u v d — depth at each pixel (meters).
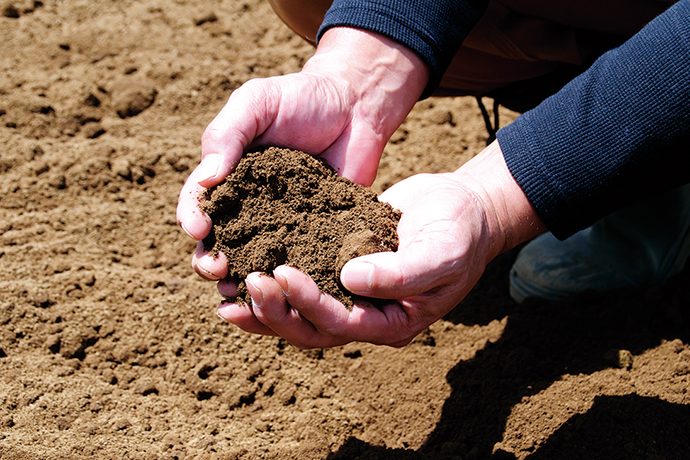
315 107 0.81
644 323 0.95
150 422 0.87
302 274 0.73
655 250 0.97
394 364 0.94
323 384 0.92
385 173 1.13
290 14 0.96
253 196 0.79
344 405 0.91
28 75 1.20
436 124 1.20
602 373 0.90
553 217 0.78
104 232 1.04
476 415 0.89
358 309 0.75
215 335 0.94
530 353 0.92
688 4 0.75
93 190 1.08
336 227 0.77
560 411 0.87
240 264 0.78
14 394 0.87
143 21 1.31
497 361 0.93
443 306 0.77
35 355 0.91
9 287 0.95
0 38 1.25
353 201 0.79
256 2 1.37
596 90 0.76
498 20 0.91
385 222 0.77
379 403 0.91
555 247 1.00
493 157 0.79
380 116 0.84
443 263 0.73
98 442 0.83
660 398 0.86
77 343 0.92
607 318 0.95
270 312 0.74
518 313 0.97
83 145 1.12
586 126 0.76
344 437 0.87
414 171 1.13
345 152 0.83
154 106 1.19
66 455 0.81
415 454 0.84
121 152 1.12
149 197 1.09
